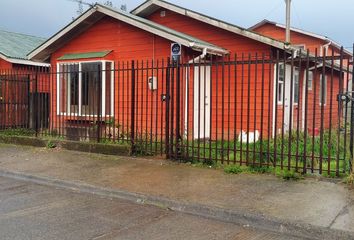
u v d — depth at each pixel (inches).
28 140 444.8
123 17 482.6
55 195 263.3
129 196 251.6
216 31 511.5
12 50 682.2
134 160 350.6
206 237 184.7
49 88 520.1
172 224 203.6
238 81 483.2
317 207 212.7
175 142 342.3
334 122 686.5
